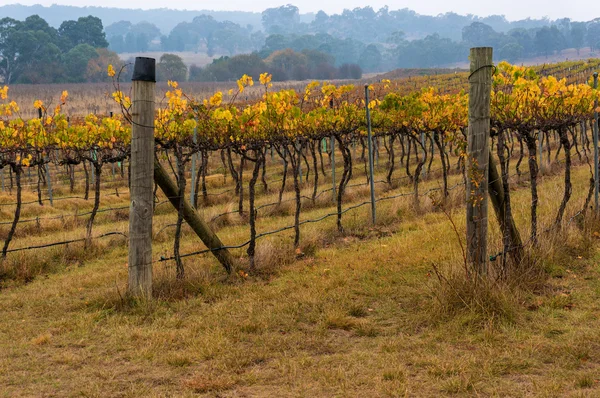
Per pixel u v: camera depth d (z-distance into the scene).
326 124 12.55
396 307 6.19
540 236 7.58
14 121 12.23
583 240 8.04
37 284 8.38
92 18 158.50
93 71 133.38
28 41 128.00
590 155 21.27
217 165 25.81
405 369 4.64
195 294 7.04
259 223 12.00
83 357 5.09
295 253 8.93
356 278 7.28
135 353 5.15
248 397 4.26
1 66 129.25
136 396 4.28
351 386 4.37
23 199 16.83
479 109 5.96
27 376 4.70
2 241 11.42
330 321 5.76
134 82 6.52
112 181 21.92
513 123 7.05
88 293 7.53
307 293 6.71
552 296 6.20
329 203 14.01
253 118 9.02
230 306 6.49
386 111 14.91
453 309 5.74
